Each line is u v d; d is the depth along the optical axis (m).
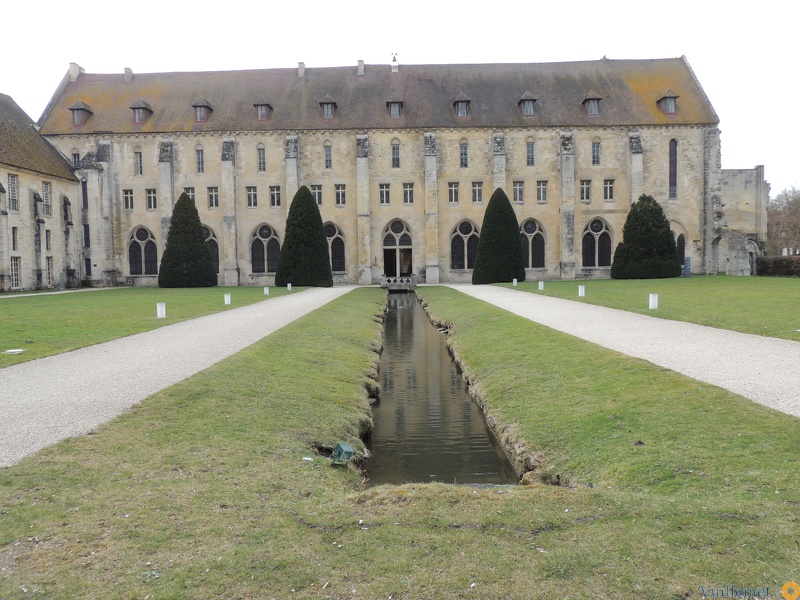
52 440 8.96
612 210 59.81
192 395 11.71
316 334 21.30
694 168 59.69
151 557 5.80
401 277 57.59
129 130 58.81
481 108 60.31
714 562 5.63
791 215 87.81
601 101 60.50
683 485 7.71
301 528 6.57
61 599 5.14
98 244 57.66
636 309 25.12
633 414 10.60
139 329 21.59
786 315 20.95
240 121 59.62
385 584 5.44
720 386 11.16
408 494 7.59
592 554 5.88
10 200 47.50
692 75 62.16
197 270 54.44
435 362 21.06
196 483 7.72
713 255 59.88
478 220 59.62
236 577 5.51
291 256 53.69
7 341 18.33
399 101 59.22
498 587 5.38
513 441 11.39
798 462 7.69
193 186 59.44
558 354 16.20
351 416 12.60
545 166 59.50
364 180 58.31
